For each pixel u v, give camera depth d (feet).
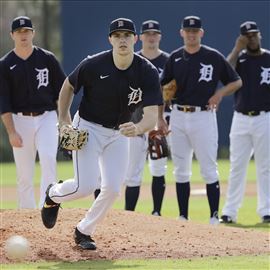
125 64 84.48
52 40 490.08
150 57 135.03
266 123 130.93
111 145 87.86
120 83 85.20
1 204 170.09
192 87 123.03
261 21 299.58
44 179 115.34
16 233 93.66
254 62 130.41
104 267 81.05
